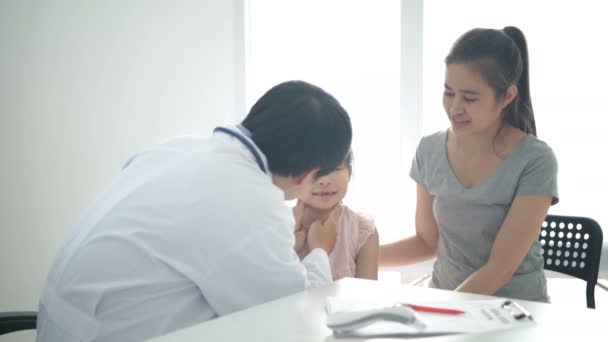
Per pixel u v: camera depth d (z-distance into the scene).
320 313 0.74
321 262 1.07
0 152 1.85
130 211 0.93
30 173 1.92
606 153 1.87
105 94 2.04
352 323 0.66
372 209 2.10
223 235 0.88
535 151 1.24
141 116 2.11
